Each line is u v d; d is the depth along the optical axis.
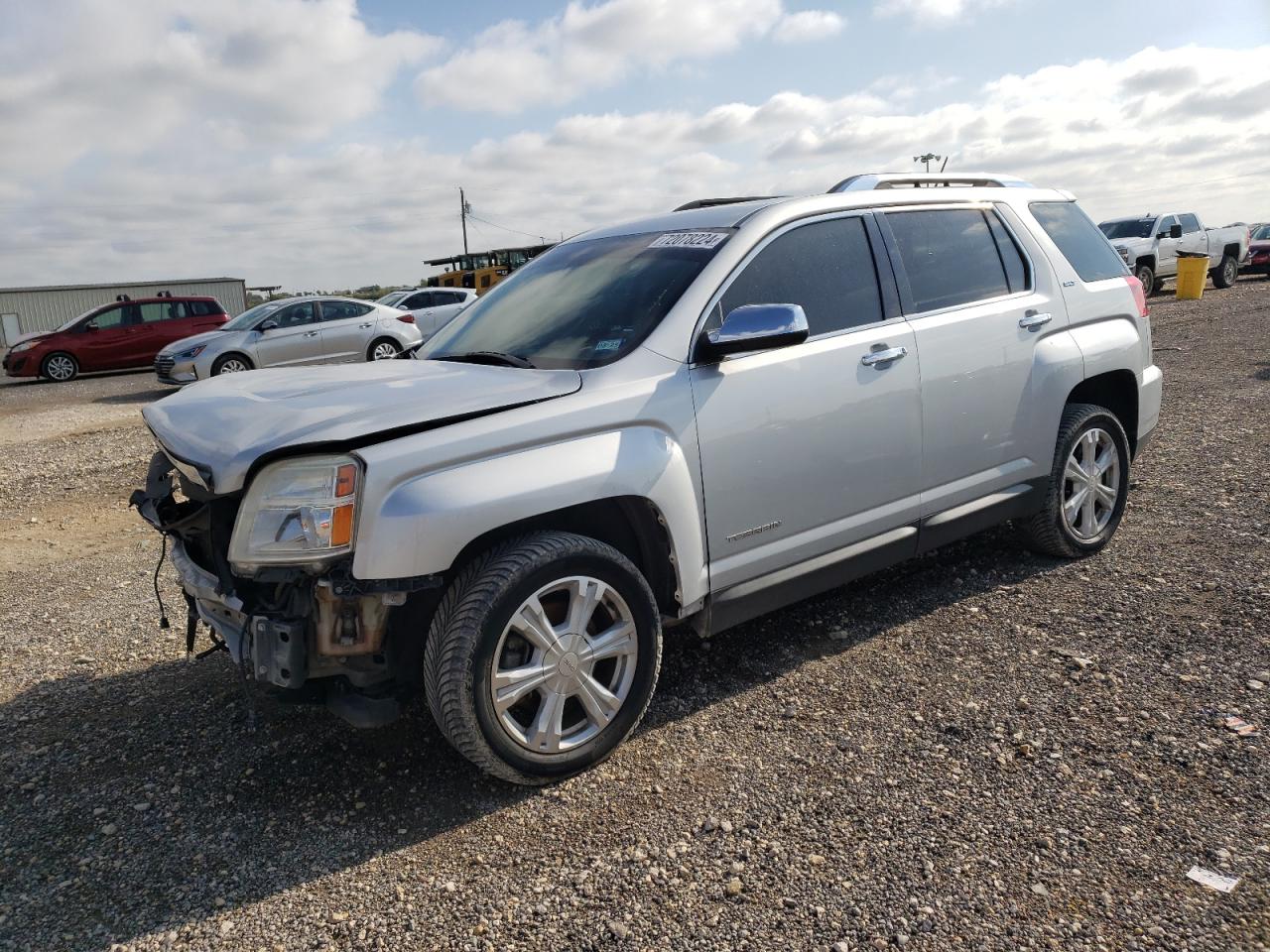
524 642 2.87
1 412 15.23
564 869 2.54
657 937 2.26
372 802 2.94
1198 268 20.36
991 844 2.51
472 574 2.76
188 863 2.68
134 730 3.53
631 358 3.11
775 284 3.46
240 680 3.92
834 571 3.62
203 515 2.84
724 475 3.23
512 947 2.27
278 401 2.93
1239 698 3.16
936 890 2.35
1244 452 6.41
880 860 2.48
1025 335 4.20
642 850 2.60
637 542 3.30
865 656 3.72
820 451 3.48
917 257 3.94
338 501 2.56
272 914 2.44
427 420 2.71
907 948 2.17
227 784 3.10
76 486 8.41
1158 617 3.85
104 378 20.64
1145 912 2.22
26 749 3.43
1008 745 3.00
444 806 2.89
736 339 3.04
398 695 2.87
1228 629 3.67
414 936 2.32
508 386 2.94
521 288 3.99
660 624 3.12
